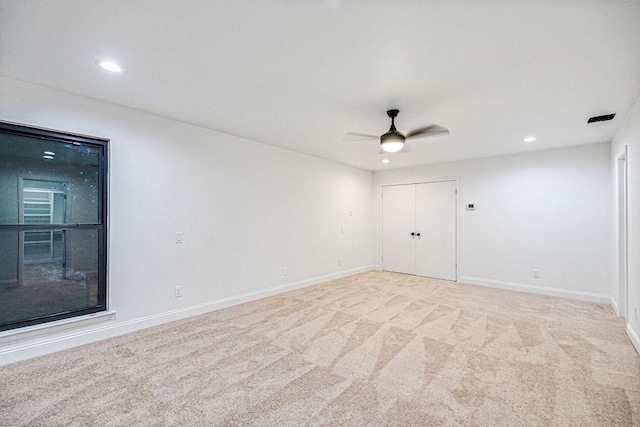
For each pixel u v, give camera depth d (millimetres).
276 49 2004
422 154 5043
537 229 4762
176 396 2012
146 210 3242
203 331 3131
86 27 1777
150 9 1615
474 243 5383
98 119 2906
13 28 1777
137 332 3100
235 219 4086
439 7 1583
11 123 2471
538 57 2062
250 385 2145
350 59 2119
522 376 2271
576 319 3523
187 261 3578
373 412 1858
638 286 2719
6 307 2514
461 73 2299
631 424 1751
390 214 6523
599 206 4281
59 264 2766
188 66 2238
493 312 3773
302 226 5094
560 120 3318
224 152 3953
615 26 1717
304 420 1785
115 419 1786
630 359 2533
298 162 5016
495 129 3654
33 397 1995
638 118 2738
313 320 3469
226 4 1573
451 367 2406
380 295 4578
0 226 2480
